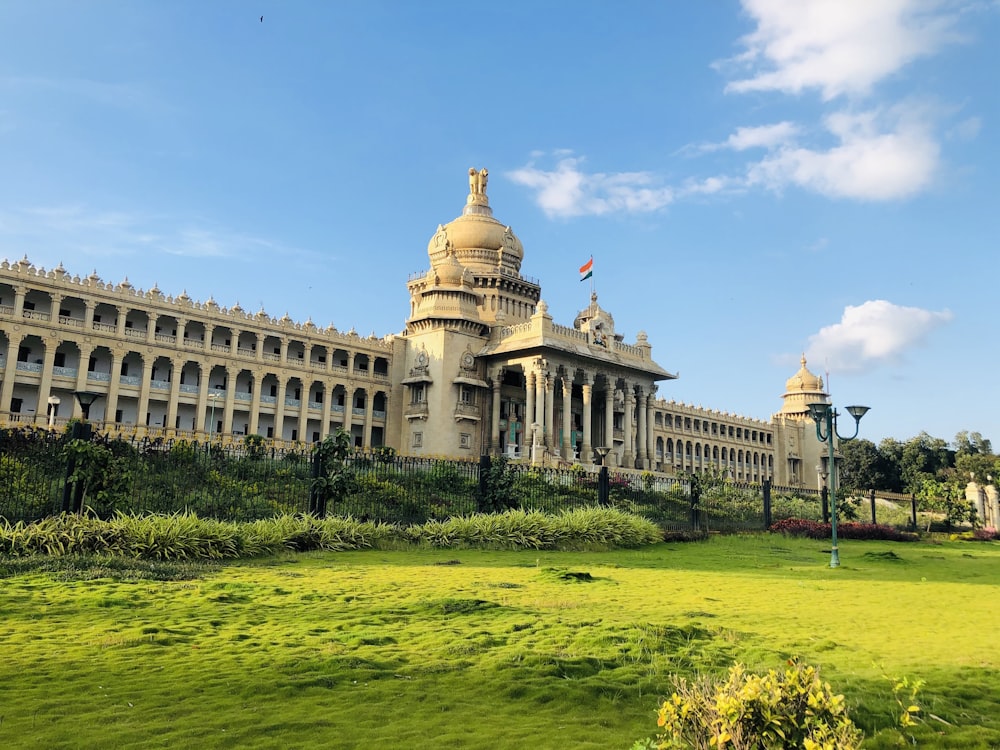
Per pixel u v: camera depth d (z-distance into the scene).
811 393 137.00
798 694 6.68
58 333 65.69
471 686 10.03
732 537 41.22
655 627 13.58
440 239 96.19
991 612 17.92
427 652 11.76
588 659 11.40
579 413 91.00
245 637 12.59
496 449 82.31
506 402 86.25
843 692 10.14
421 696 9.55
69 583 17.27
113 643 11.84
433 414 81.69
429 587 18.97
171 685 9.72
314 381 81.38
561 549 32.12
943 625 15.91
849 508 56.94
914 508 67.94
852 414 33.22
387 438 85.12
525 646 12.27
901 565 30.08
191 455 37.78
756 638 13.61
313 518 29.94
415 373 84.25
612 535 34.38
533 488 44.59
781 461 132.38
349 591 17.83
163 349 71.19
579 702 9.53
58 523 23.19
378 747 7.80
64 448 25.67
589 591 19.11
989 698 10.39
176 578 19.11
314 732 8.20
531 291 97.25
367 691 9.66
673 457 114.56
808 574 25.45
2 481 27.58
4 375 63.12
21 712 8.57
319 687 9.78
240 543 25.39
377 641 12.45
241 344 80.50
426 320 84.38
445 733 8.27
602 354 83.62
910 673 11.38
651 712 9.32
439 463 43.25
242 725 8.34
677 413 115.62
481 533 32.06
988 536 59.53
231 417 75.06
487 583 20.06
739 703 6.53
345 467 33.44
